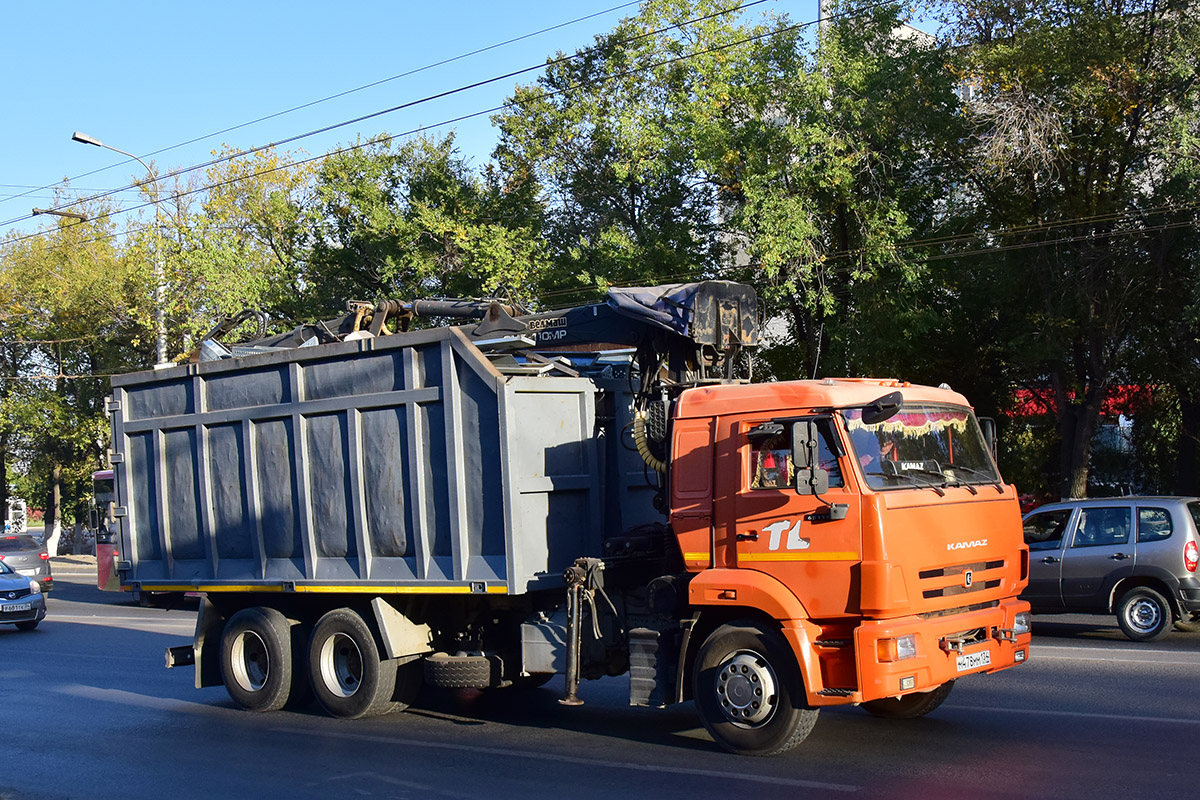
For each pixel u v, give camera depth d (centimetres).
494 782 750
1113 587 1338
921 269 2230
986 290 2280
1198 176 1881
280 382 1040
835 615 735
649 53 2833
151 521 1165
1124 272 2080
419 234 3148
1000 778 695
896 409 742
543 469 902
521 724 966
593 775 756
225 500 1090
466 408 898
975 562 782
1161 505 1334
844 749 793
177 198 3528
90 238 4012
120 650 1622
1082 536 1377
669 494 835
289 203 3819
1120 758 736
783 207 2194
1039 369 2369
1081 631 1445
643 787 714
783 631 754
